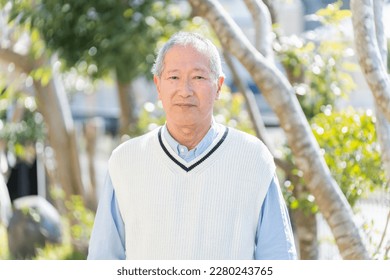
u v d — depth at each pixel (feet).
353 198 17.02
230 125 23.40
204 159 10.36
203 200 10.24
